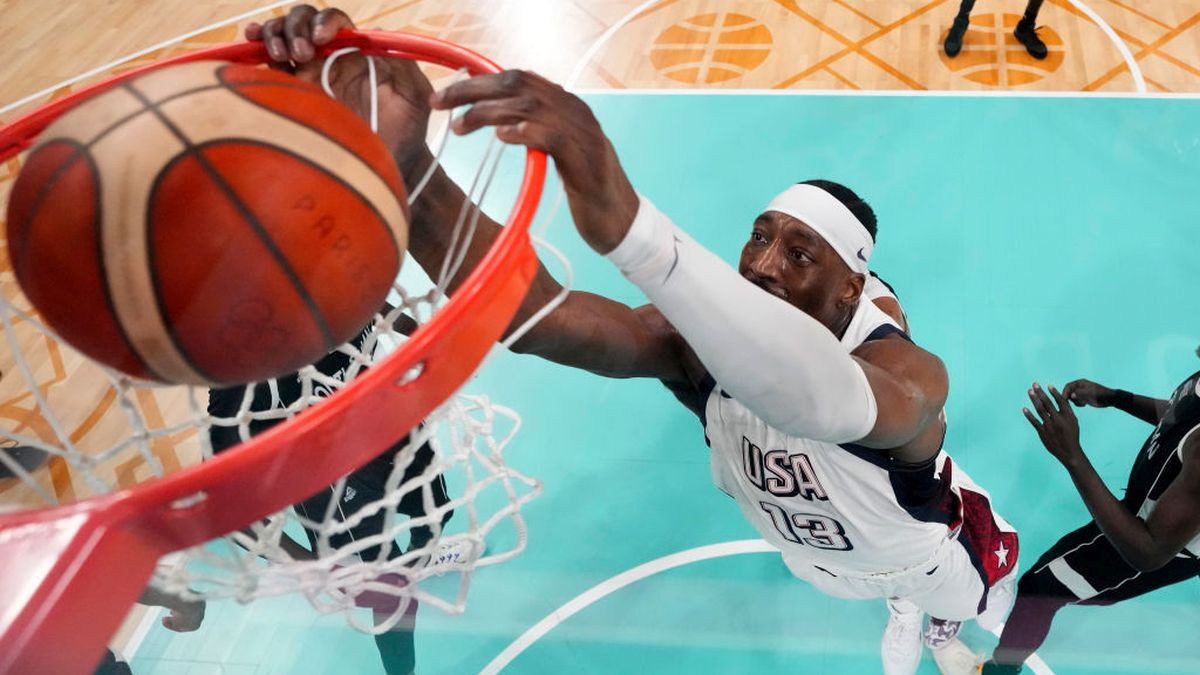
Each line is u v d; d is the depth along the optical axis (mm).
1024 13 4898
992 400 3178
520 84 931
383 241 927
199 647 2762
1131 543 2088
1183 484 1954
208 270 827
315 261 864
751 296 1072
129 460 3107
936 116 4336
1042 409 2211
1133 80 4465
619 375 1714
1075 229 3729
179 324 844
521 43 5066
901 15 5051
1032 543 2803
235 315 849
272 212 845
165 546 839
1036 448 3037
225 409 2047
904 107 4406
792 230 1673
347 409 850
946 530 2008
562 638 2705
